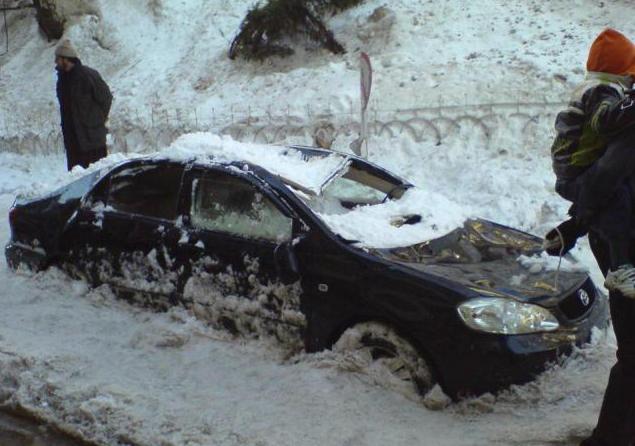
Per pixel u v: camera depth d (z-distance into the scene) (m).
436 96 10.77
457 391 4.15
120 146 13.34
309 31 13.36
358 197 5.55
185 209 5.27
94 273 5.75
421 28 12.62
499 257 4.94
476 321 4.07
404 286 4.30
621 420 3.45
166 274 5.29
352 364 4.45
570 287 4.51
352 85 11.67
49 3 17.72
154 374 4.72
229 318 4.99
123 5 17.12
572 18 12.17
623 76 3.49
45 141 14.16
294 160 5.62
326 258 4.58
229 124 12.08
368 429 4.00
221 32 15.48
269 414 4.18
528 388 4.09
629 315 3.37
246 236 4.93
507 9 12.73
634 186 3.38
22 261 6.28
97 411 4.25
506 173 9.12
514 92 10.43
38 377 4.65
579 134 3.51
